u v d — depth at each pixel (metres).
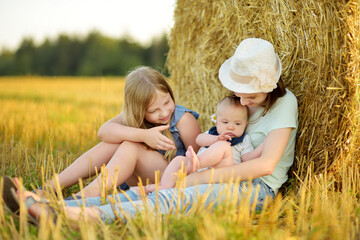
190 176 2.47
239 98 2.76
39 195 2.30
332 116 2.54
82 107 8.67
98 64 37.38
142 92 2.79
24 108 7.66
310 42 2.67
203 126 4.16
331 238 1.92
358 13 2.40
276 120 2.56
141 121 2.85
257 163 2.41
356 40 2.42
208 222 1.84
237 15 3.41
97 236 2.04
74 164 2.72
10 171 3.18
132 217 2.17
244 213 2.08
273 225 2.07
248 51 2.55
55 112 7.36
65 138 4.86
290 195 2.61
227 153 2.55
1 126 4.86
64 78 26.80
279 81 2.65
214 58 3.83
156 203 2.18
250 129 2.75
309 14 2.65
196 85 4.16
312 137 2.68
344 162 2.58
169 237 1.97
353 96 2.46
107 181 2.49
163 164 2.77
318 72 2.59
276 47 3.02
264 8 3.10
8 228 2.07
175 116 2.97
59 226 1.92
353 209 2.36
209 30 3.83
